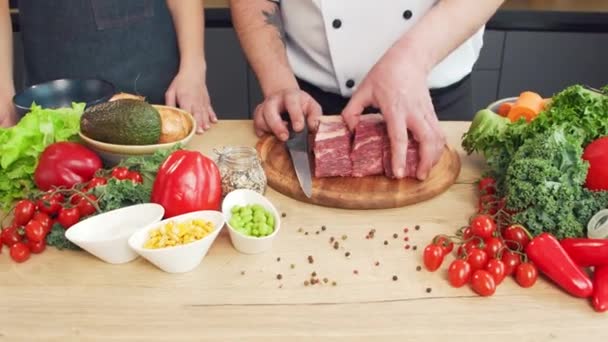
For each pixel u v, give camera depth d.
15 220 1.01
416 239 1.03
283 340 0.83
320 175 1.17
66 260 0.97
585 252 0.92
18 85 2.44
